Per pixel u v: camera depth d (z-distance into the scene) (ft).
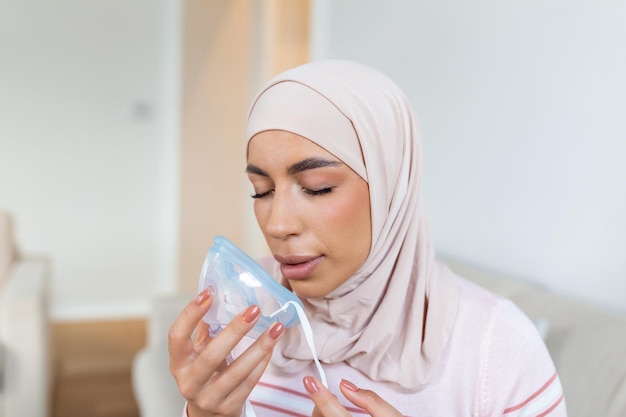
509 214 5.34
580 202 4.57
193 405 2.59
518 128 5.21
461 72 5.96
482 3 5.62
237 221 14.25
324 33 9.16
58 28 12.98
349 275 2.82
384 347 2.97
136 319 13.88
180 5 13.06
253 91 13.16
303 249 2.70
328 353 3.03
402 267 3.02
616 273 4.25
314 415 2.60
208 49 13.24
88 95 13.35
